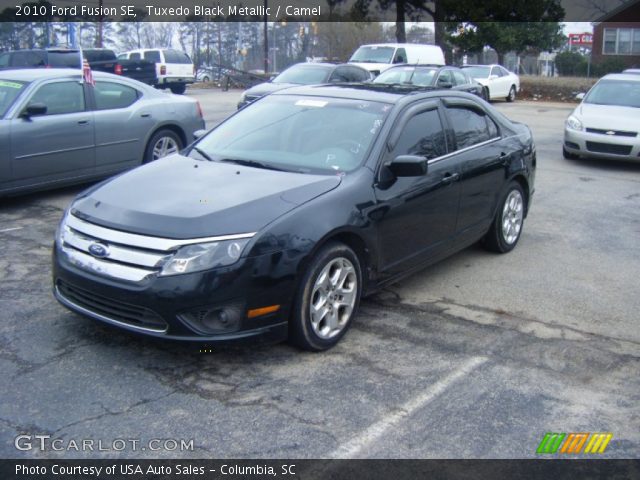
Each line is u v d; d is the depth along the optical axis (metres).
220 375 4.09
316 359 4.33
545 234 7.52
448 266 6.34
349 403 3.81
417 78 17.09
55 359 4.23
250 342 4.05
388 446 3.43
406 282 5.88
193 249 3.90
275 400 3.82
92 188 4.79
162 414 3.65
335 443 3.44
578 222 8.06
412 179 5.08
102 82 8.82
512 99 27.36
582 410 3.83
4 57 22.81
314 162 4.93
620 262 6.56
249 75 34.09
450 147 5.65
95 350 4.36
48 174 8.12
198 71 40.62
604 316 5.21
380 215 4.73
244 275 3.93
